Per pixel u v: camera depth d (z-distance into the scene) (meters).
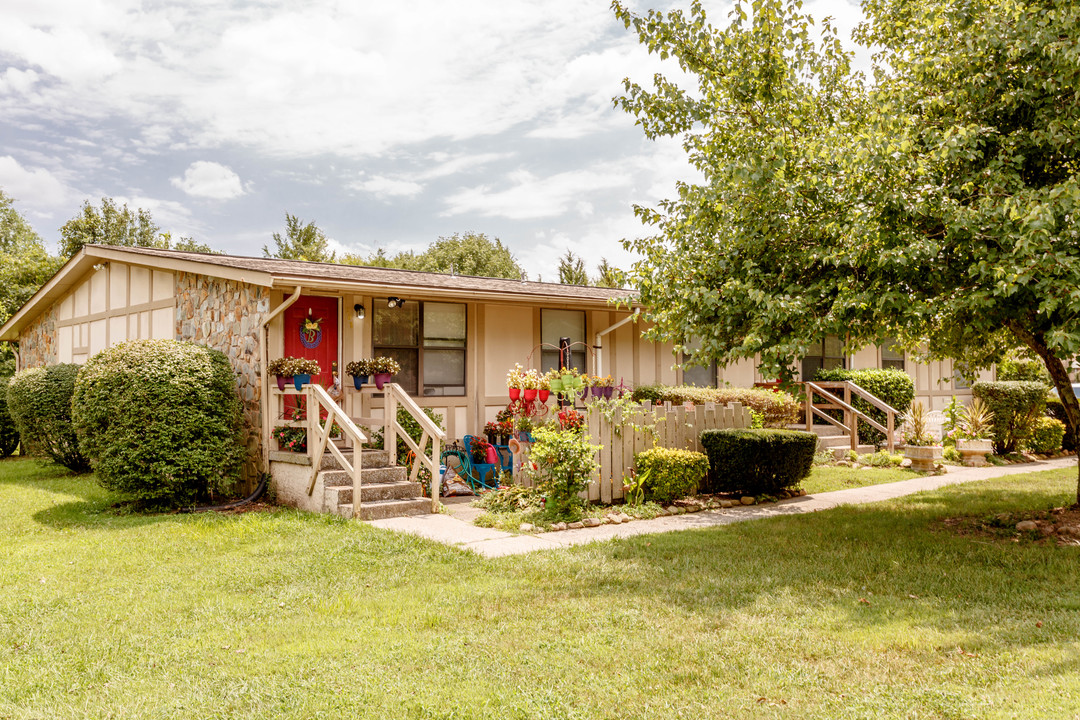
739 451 9.70
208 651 4.28
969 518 8.30
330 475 9.00
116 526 8.27
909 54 7.80
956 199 6.55
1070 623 4.56
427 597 5.36
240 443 10.23
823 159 6.95
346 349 10.93
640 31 8.02
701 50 7.83
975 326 6.79
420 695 3.60
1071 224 5.66
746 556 6.59
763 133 7.76
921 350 18.97
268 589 5.64
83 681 3.86
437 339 11.92
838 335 6.87
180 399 9.23
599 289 16.53
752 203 7.17
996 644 4.22
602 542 7.25
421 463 10.57
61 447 12.89
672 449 9.70
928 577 5.80
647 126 8.41
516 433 10.59
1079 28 5.89
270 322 10.09
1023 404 14.95
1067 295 5.50
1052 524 7.56
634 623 4.71
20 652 4.31
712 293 7.17
